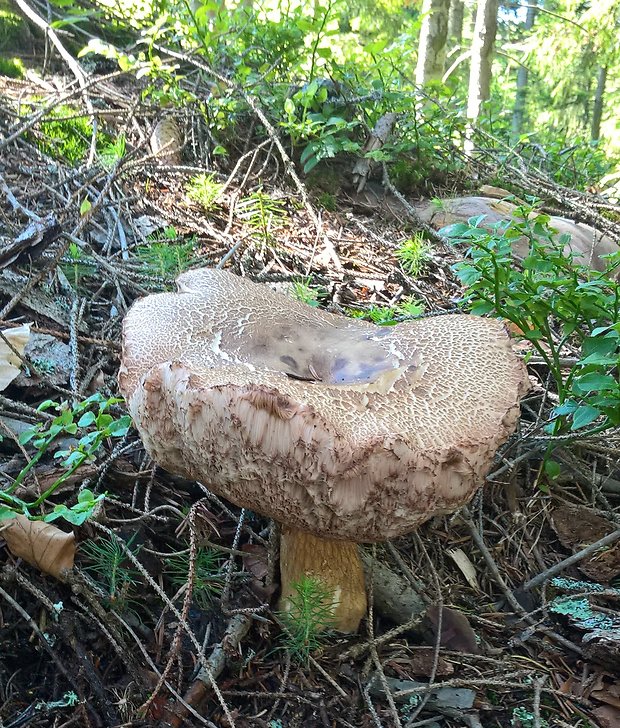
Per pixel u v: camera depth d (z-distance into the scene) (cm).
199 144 66
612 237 60
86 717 23
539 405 41
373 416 23
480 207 64
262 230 55
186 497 32
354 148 66
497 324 29
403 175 73
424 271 55
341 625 28
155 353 26
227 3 93
